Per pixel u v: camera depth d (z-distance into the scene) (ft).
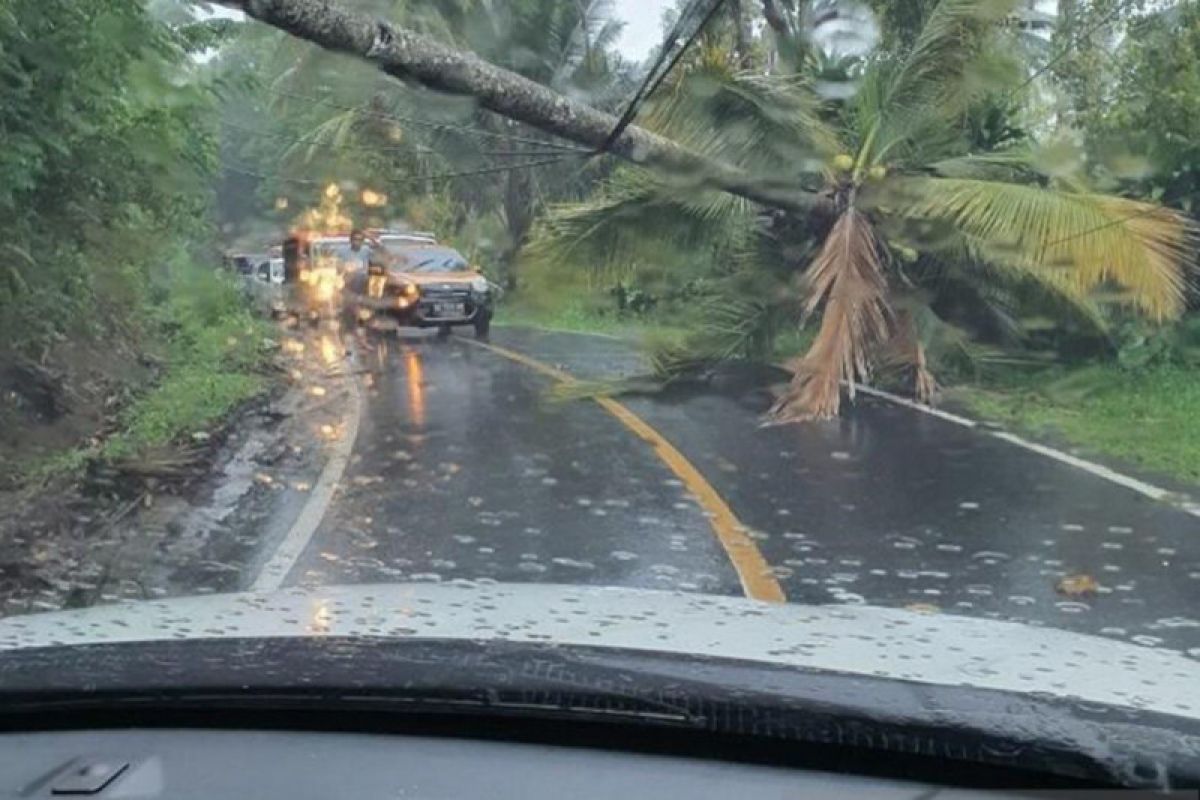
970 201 53.88
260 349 75.72
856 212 55.83
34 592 27.27
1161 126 62.90
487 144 62.18
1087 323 59.41
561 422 50.44
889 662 10.85
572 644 10.63
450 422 50.70
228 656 9.93
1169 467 40.52
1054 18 67.51
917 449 44.04
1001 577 27.43
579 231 59.93
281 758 8.72
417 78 40.65
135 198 46.26
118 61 36.88
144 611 12.74
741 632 12.05
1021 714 8.76
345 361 74.23
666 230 59.06
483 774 8.46
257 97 58.80
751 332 59.93
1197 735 8.73
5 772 8.55
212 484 38.52
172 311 72.02
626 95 55.98
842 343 52.70
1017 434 47.24
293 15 36.19
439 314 89.86
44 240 38.52
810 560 29.01
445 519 33.47
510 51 67.00
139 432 43.60
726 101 53.47
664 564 28.68
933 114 57.62
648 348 61.82
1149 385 57.36
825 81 58.34
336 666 9.55
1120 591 26.21
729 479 38.68
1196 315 60.80
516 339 89.30
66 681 9.42
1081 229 52.70
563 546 30.45
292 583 27.48
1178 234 53.57
